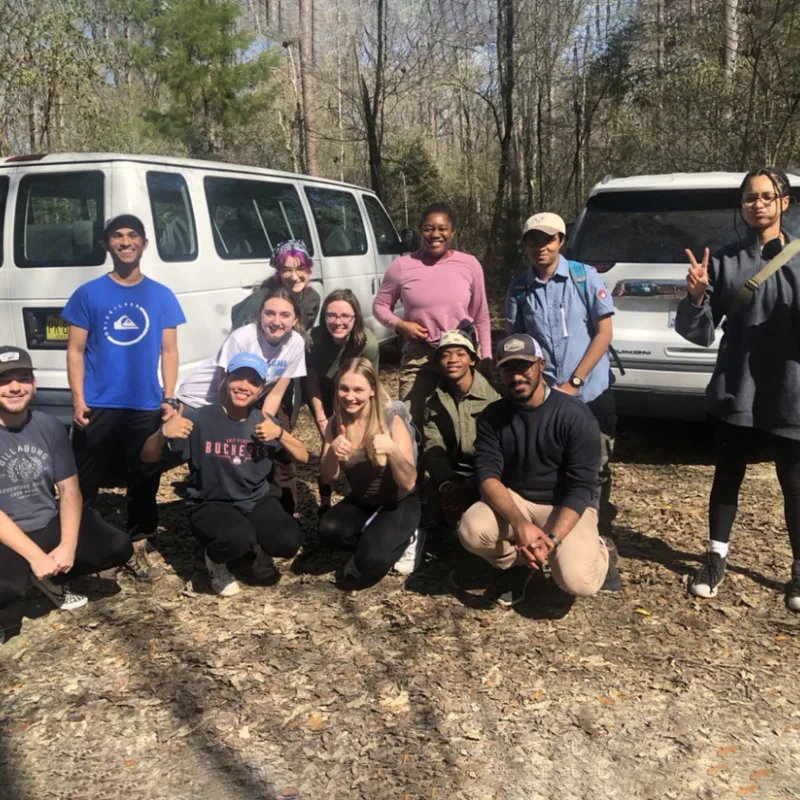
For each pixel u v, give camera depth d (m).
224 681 3.12
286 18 23.09
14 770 2.66
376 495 3.86
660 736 2.77
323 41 23.50
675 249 5.17
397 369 8.92
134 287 3.90
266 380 4.20
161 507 4.95
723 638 3.34
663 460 5.68
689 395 5.08
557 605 3.65
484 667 3.18
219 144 17.55
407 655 3.28
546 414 3.37
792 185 5.07
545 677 3.11
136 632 3.50
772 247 3.37
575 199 17.53
